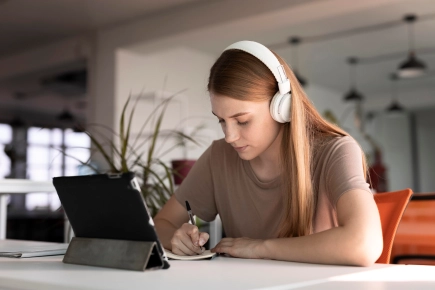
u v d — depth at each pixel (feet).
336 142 4.29
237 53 4.11
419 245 6.53
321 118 4.48
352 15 19.52
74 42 21.16
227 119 4.10
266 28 17.13
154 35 18.42
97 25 19.80
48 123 39.34
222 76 4.05
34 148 38.29
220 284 2.40
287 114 4.15
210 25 16.93
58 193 3.36
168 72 21.61
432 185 41.09
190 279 2.57
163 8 17.90
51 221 20.36
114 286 2.34
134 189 2.87
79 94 30.17
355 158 4.09
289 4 15.20
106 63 19.84
